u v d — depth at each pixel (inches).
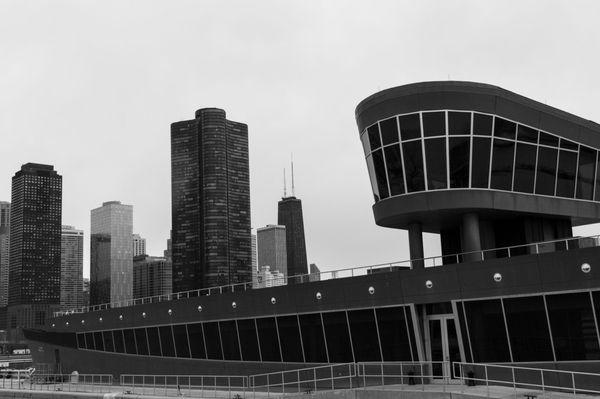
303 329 1611.7
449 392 1123.3
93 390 1827.0
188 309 1913.1
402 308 1421.0
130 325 2107.5
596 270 1164.5
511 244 1608.0
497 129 1456.7
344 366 1517.0
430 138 1441.9
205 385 1839.3
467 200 1432.1
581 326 1185.4
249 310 1736.0
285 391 1599.4
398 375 1312.7
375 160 1551.4
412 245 1590.8
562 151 1588.3
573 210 1606.8
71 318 2385.6
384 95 1486.2
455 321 1336.1
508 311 1273.4
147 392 1690.5
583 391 1151.6
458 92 1424.7
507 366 1151.6
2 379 2317.9
